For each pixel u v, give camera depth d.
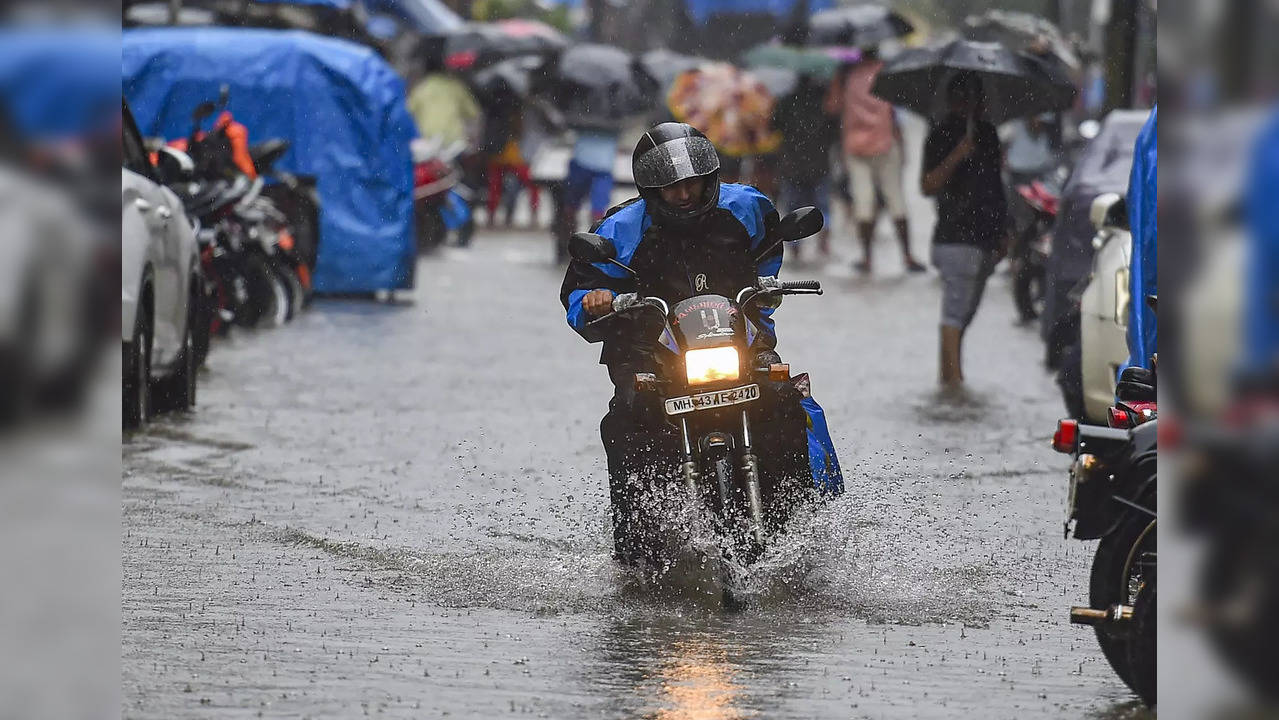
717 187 18.94
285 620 17.56
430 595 18.98
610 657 16.11
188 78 56.84
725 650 16.48
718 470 18.41
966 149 39.66
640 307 18.50
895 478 27.41
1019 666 15.99
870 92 48.78
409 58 103.69
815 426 19.84
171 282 33.38
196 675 15.13
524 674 15.35
